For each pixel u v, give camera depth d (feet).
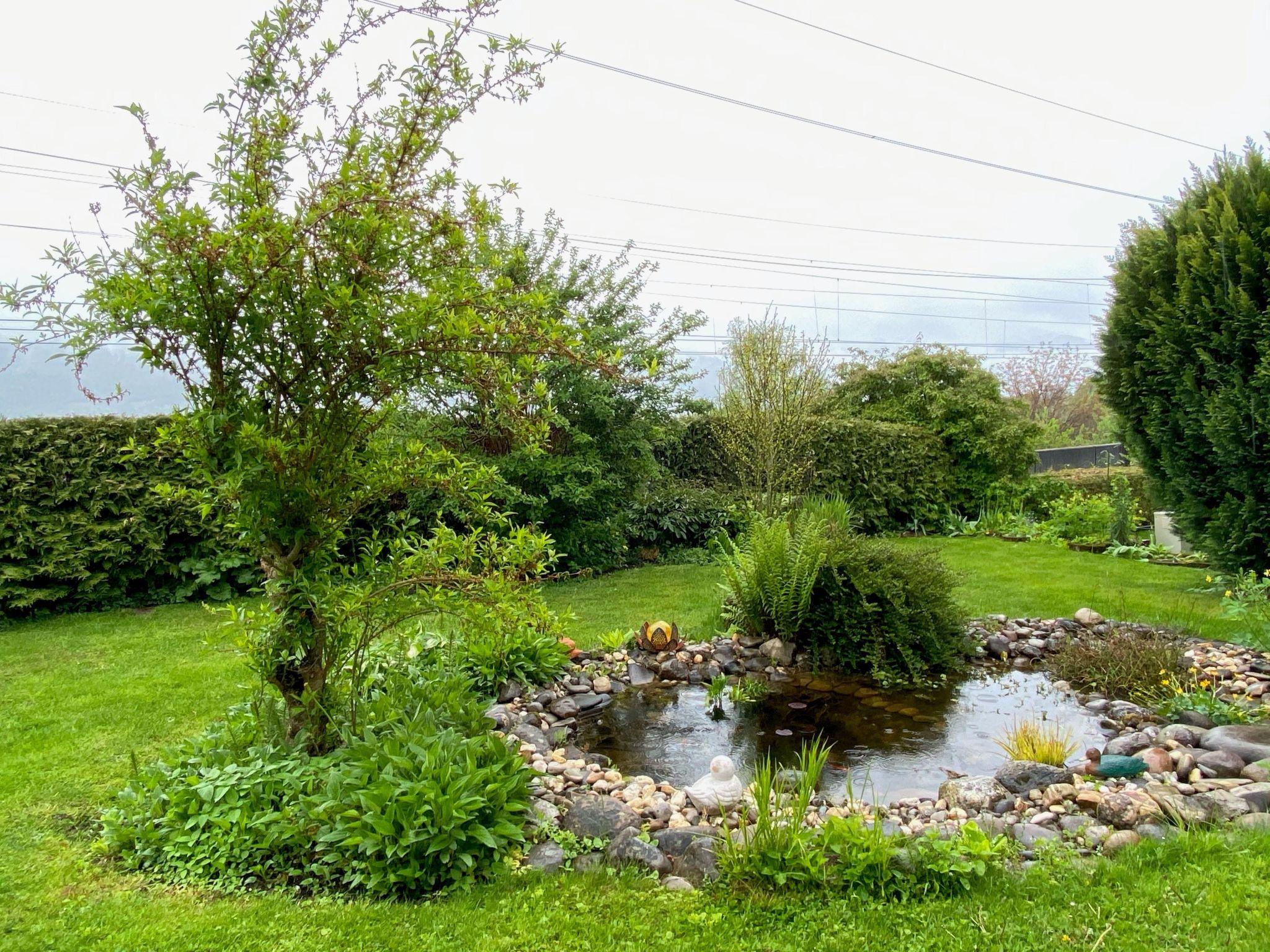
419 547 11.50
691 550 36.04
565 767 12.23
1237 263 21.11
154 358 9.36
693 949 7.29
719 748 14.11
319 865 8.77
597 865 8.93
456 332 9.05
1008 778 11.09
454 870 8.61
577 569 29.48
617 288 32.40
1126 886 8.04
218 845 9.11
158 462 25.14
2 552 23.41
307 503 10.15
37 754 12.66
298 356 10.07
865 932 7.48
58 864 9.12
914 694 17.02
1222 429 21.43
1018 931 7.37
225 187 9.53
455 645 15.65
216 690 16.10
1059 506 39.37
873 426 42.19
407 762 9.34
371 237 9.56
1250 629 18.53
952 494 45.68
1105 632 19.43
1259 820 9.24
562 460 28.35
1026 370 97.55
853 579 18.16
